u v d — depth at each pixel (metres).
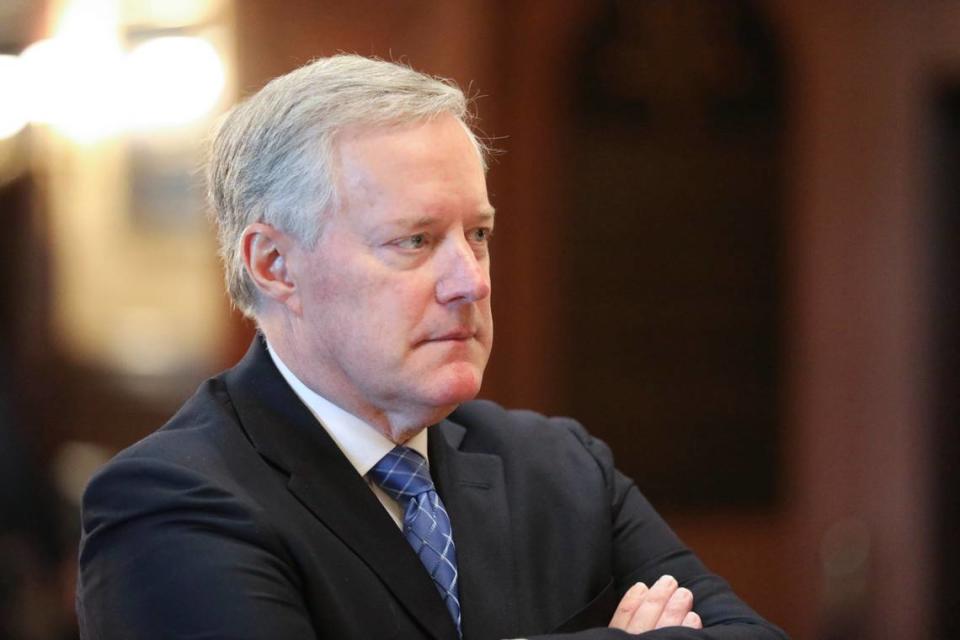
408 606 6.04
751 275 23.20
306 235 6.07
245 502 5.83
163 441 6.16
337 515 6.10
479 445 7.11
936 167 22.16
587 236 22.92
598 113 22.78
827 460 22.70
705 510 23.33
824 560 22.34
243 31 20.42
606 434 23.25
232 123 6.45
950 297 22.25
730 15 22.86
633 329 23.16
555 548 6.82
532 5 22.11
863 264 22.45
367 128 6.01
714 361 23.31
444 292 6.00
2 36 21.61
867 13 22.20
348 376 6.17
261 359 6.55
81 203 21.77
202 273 21.45
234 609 5.48
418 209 5.95
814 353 22.77
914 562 22.16
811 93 22.53
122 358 21.77
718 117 23.06
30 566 16.44
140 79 21.33
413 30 20.38
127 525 5.82
